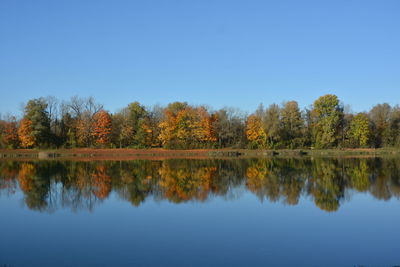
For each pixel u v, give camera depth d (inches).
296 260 467.8
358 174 1446.9
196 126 3339.1
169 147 3265.3
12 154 2802.7
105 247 524.1
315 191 1026.1
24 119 3043.8
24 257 484.4
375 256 484.7
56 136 3339.1
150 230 615.2
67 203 855.7
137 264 453.4
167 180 1274.6
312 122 3486.7
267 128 3221.0
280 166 1850.4
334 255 488.1
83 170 1642.5
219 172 1555.1
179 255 487.2
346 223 663.1
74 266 449.1
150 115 3720.5
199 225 647.8
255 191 1027.3
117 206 819.4
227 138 3486.7
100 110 3316.9
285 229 621.9
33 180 1284.4
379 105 3516.2
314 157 2650.1
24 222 677.9
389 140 3363.7
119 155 2970.0
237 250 509.0
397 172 1504.7
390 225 649.6
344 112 3518.7
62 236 583.8
